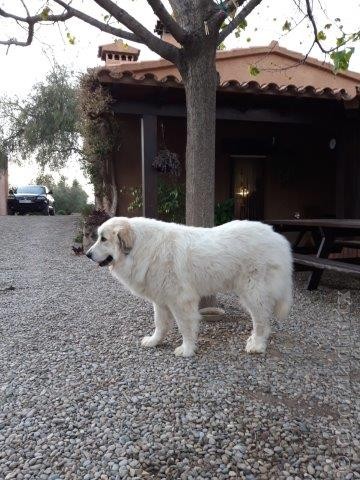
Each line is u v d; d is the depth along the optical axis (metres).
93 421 2.58
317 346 3.86
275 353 3.66
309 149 11.29
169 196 9.49
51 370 3.34
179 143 10.34
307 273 7.87
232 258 3.57
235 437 2.39
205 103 4.47
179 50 4.46
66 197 33.47
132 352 3.71
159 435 2.42
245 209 11.28
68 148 17.64
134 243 3.61
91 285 6.44
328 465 2.17
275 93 7.79
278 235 3.80
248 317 4.66
